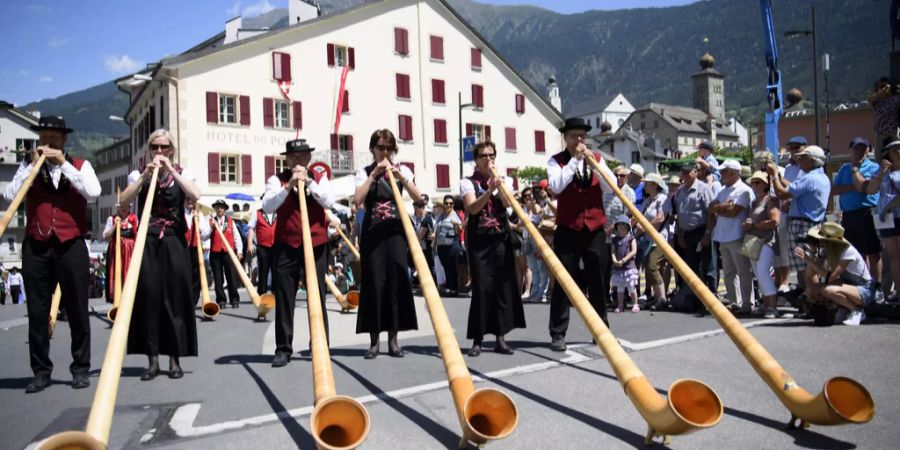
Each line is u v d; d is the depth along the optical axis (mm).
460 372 3879
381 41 42188
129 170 56812
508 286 6309
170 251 5773
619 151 101938
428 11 44156
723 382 4863
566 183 6273
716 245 8914
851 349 5773
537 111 49375
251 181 37406
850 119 40469
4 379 6039
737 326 4238
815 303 6945
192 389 5277
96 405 3225
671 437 3785
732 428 3902
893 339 6117
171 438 4035
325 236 6457
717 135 142500
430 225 13977
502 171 47438
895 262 7859
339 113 40062
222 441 3949
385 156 6332
